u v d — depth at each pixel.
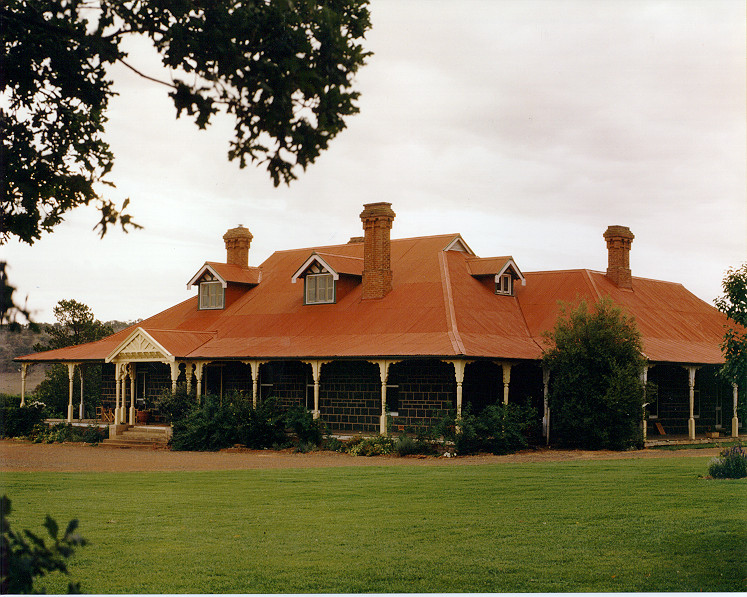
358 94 7.87
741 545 12.70
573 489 18.11
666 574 11.40
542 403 32.12
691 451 28.27
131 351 36.84
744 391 25.58
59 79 9.05
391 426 31.48
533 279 37.44
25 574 6.05
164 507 16.84
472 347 29.72
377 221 35.41
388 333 32.50
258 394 36.69
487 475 20.97
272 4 7.59
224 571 11.83
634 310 36.03
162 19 8.20
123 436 36.09
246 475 22.06
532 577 11.41
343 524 14.95
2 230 8.89
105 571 11.87
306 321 36.19
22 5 8.45
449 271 35.12
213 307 41.53
